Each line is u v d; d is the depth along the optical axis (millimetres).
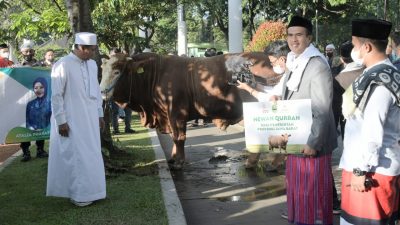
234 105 7625
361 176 3264
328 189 4113
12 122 8227
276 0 28484
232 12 15992
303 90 4059
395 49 5371
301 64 4062
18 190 6570
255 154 7902
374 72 3240
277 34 10930
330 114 3979
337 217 5457
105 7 15500
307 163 4078
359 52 3410
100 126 6102
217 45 41500
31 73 8266
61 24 15141
